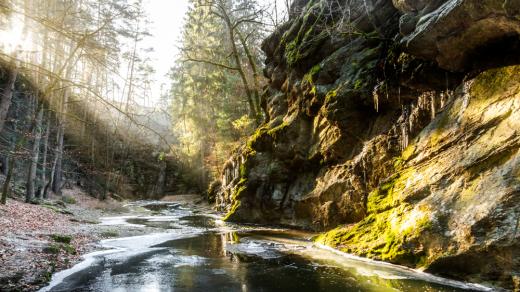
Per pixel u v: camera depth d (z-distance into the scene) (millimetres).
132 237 13195
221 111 35469
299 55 18703
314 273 8000
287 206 18016
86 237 12195
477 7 7934
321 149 16031
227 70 34250
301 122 18281
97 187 35656
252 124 28609
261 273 8047
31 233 10633
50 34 6980
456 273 7281
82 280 7273
